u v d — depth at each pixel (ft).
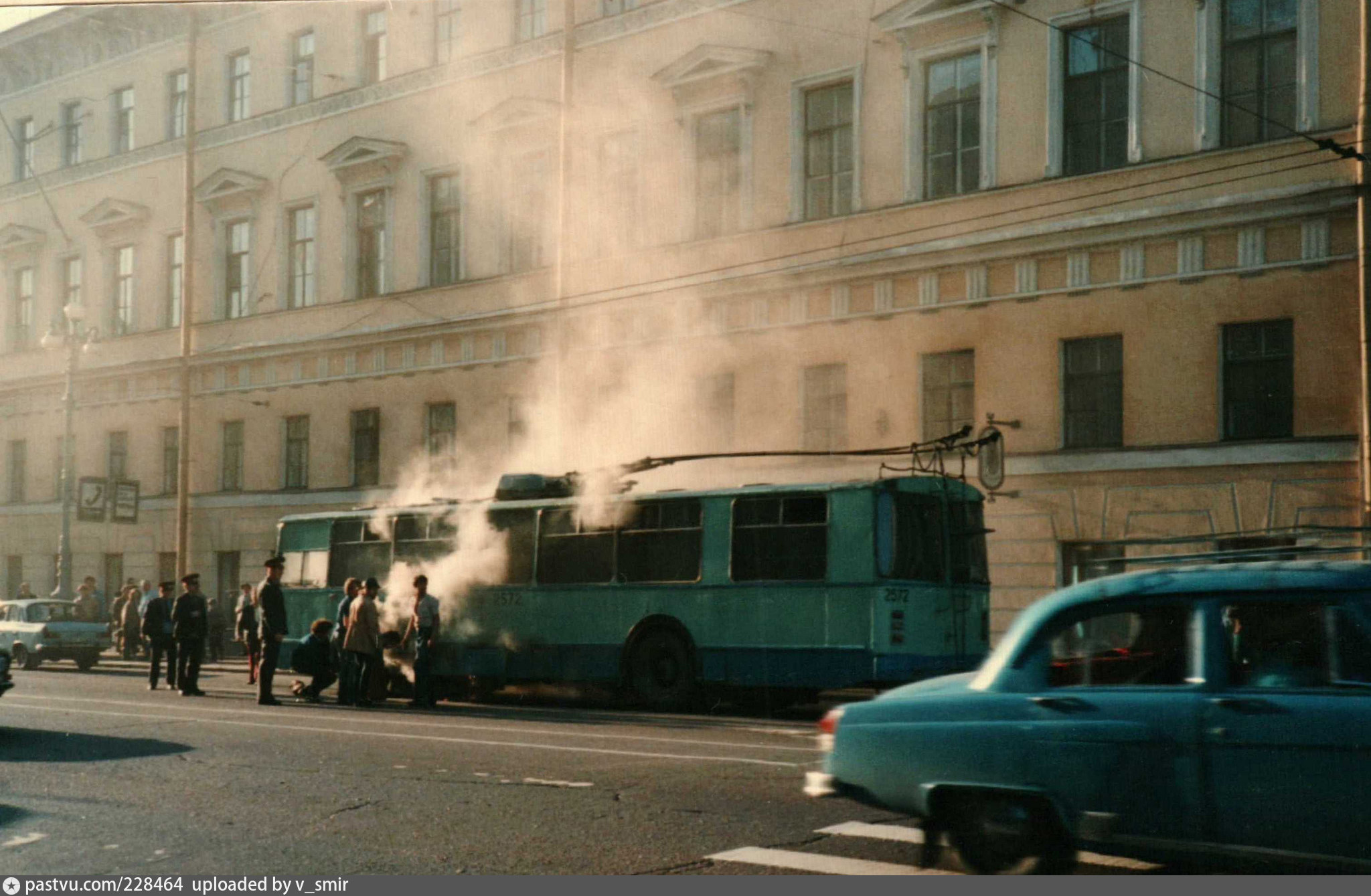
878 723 23.56
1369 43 66.44
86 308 139.03
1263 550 22.24
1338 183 67.41
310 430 117.70
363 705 64.49
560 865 25.96
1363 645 19.70
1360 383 66.64
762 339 89.15
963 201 80.74
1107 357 75.72
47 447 143.54
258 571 120.26
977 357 79.71
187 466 120.16
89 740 46.14
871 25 85.25
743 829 29.27
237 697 70.38
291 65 120.67
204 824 30.32
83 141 140.05
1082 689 21.75
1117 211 74.90
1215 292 71.67
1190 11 73.46
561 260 96.89
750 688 61.93
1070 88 78.13
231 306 125.29
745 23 91.15
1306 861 19.45
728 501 61.87
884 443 82.99
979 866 22.34
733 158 91.97
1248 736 20.03
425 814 31.24
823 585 58.34
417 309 109.91
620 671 64.39
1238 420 70.95
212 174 124.88
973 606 61.36
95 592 108.06
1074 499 75.41
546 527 68.44
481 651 69.97
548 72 102.22
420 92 110.52
